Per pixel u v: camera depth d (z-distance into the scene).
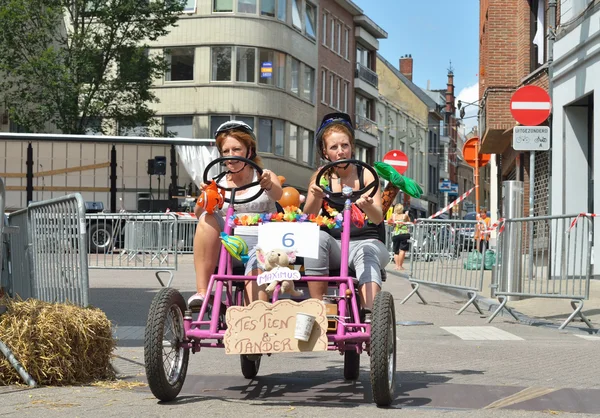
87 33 43.69
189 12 49.47
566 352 9.16
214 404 6.00
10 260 9.23
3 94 44.00
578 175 20.30
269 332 5.77
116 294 16.06
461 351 9.15
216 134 6.98
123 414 5.64
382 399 5.86
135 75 43.06
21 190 30.95
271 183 6.69
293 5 52.78
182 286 18.39
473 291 14.04
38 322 6.78
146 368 5.78
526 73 24.83
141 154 30.89
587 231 11.81
